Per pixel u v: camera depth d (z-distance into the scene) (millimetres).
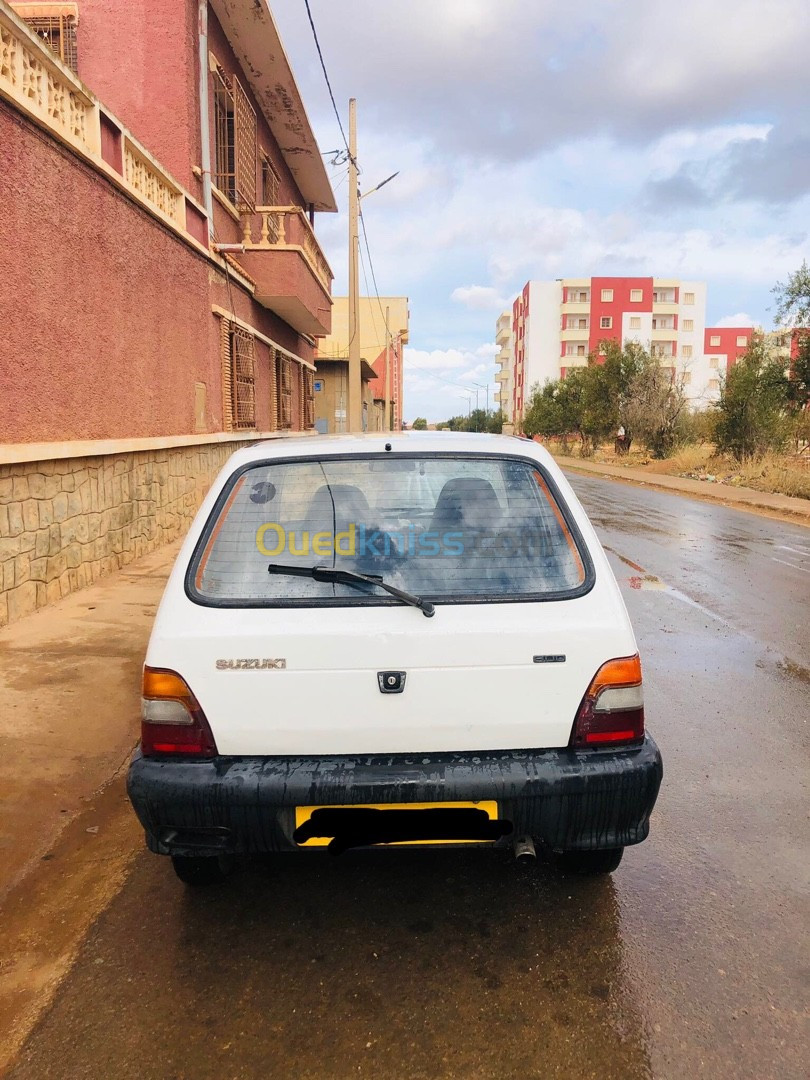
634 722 2463
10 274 6031
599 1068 2100
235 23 12508
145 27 10805
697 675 5570
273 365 16438
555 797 2359
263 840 2361
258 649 2385
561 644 2428
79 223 7227
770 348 22625
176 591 2523
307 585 2510
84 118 7383
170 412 9961
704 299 82000
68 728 4285
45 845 3217
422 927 2697
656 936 2662
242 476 2764
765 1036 2219
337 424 32156
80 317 7281
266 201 16984
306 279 15258
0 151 5840
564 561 2598
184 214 10359
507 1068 2098
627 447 34656
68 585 7156
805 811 3596
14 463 6094
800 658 6020
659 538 12250
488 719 2412
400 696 2391
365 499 2701
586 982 2426
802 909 2840
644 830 2453
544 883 2979
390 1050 2152
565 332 76125
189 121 11008
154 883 2969
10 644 5652
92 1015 2285
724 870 3092
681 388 33000
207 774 2348
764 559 10484
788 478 19766
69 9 10773
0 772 3787
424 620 2426
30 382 6391
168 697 2402
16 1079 2061
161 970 2479
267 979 2432
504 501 2717
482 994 2367
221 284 12258
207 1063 2111
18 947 2594
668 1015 2293
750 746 4336
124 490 8477
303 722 2393
